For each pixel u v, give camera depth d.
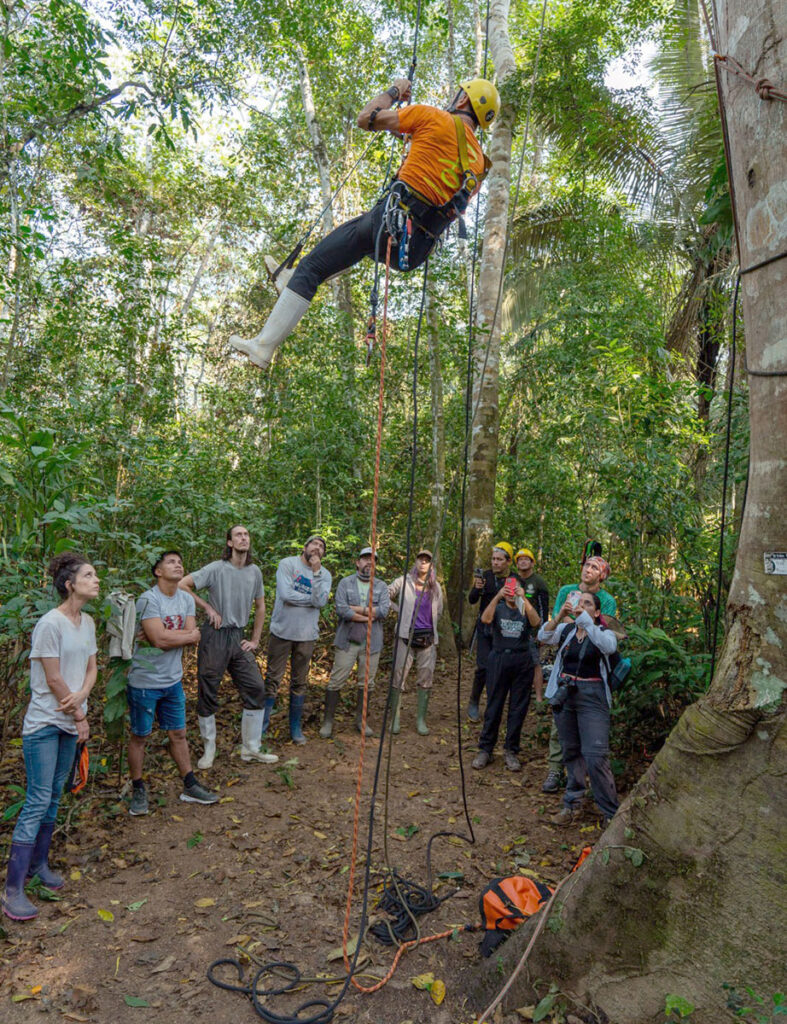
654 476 6.01
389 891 3.81
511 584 5.66
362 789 5.31
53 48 7.19
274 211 16.14
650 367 8.95
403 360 10.64
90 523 4.72
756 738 2.32
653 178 10.90
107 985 3.12
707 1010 2.31
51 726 3.74
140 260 8.89
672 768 2.53
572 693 4.56
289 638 6.24
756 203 2.38
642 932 2.51
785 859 2.23
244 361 14.49
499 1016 2.74
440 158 2.81
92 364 9.27
